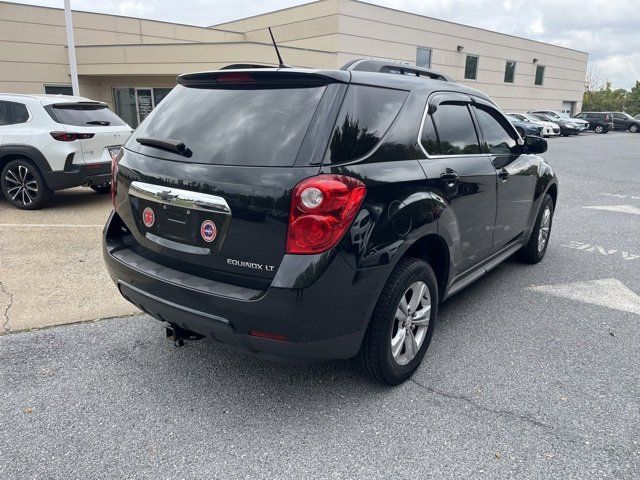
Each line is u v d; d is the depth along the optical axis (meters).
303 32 24.36
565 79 38.69
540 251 5.23
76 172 6.95
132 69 19.36
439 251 3.23
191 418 2.67
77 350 3.35
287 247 2.32
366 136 2.57
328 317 2.39
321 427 2.61
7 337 3.50
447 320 3.89
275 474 2.28
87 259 5.06
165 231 2.74
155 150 2.81
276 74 2.59
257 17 26.64
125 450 2.42
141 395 2.87
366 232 2.44
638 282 4.75
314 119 2.42
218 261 2.52
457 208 3.20
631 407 2.79
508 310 4.09
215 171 2.49
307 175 2.30
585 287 4.61
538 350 3.43
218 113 2.69
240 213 2.40
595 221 7.27
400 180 2.66
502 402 2.83
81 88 20.67
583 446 2.47
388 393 2.91
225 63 18.67
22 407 2.74
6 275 4.60
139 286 2.80
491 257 4.07
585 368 3.20
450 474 2.29
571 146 22.08
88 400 2.81
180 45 18.80
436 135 3.14
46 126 6.91
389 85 2.87
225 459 2.37
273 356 2.44
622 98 68.81
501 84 33.06
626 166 14.36
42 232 6.01
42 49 19.86
